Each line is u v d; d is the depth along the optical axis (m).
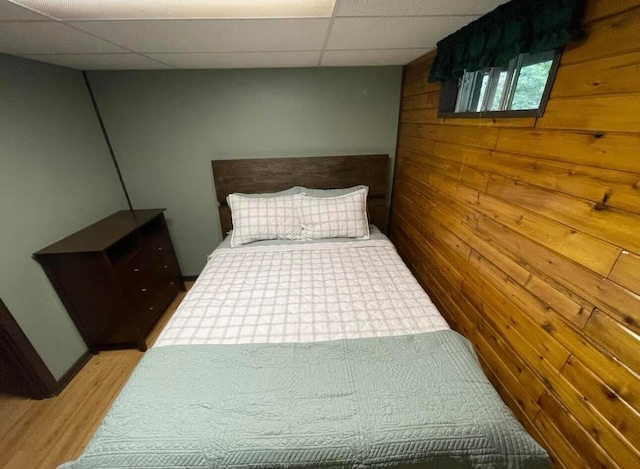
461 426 0.90
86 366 1.94
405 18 1.26
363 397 0.99
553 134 0.98
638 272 0.73
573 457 0.95
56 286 1.79
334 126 2.52
